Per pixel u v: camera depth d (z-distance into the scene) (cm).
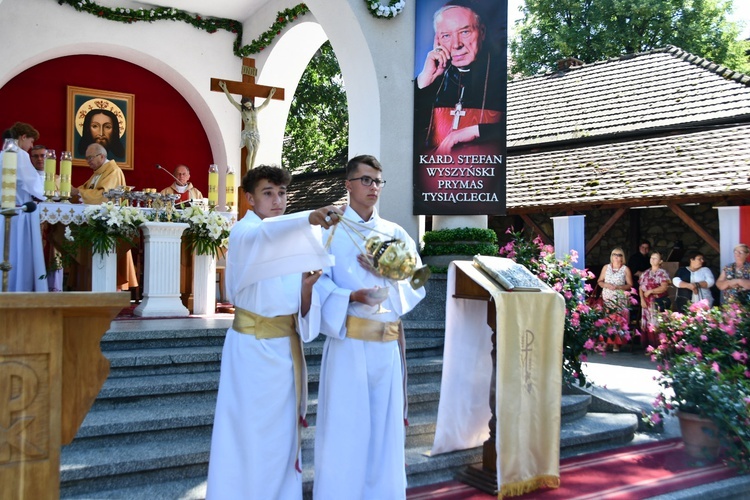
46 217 645
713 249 1230
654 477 481
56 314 211
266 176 359
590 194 1242
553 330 457
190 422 440
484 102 730
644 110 1430
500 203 731
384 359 375
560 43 2370
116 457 397
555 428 454
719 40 2361
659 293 1098
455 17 728
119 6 1023
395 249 346
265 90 905
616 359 1038
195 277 725
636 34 2341
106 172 762
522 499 432
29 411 207
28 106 1024
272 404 340
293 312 348
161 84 1107
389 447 374
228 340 351
